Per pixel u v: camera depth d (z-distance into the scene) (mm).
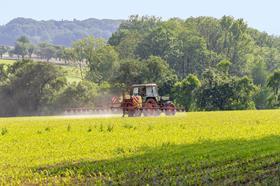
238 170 26203
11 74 174250
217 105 165875
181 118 68562
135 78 173375
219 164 28016
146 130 48250
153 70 175500
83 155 31672
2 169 26984
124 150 33812
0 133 46656
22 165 28203
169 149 34094
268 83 183875
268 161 28656
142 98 77750
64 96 159625
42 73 164125
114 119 67562
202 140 39406
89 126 52125
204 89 165375
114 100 80562
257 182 23531
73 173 25656
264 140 39469
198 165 27359
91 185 23047
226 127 51562
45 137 42219
